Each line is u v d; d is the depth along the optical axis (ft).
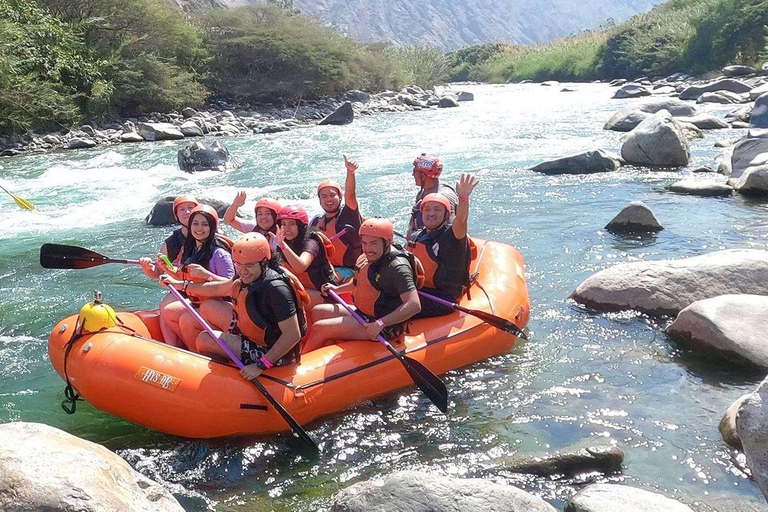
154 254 25.64
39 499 9.06
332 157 46.32
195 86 72.38
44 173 42.39
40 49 59.21
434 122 67.05
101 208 33.04
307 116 75.72
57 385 15.89
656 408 14.10
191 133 60.54
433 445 13.15
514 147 47.93
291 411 13.64
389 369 14.88
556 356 16.51
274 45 81.61
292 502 11.64
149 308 20.49
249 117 71.56
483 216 28.99
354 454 12.95
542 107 80.38
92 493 9.34
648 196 31.24
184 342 15.47
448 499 10.20
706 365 15.78
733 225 26.14
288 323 13.46
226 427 13.34
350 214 18.93
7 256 25.68
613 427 13.47
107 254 25.72
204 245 16.02
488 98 101.30
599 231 26.11
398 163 42.91
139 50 69.41
